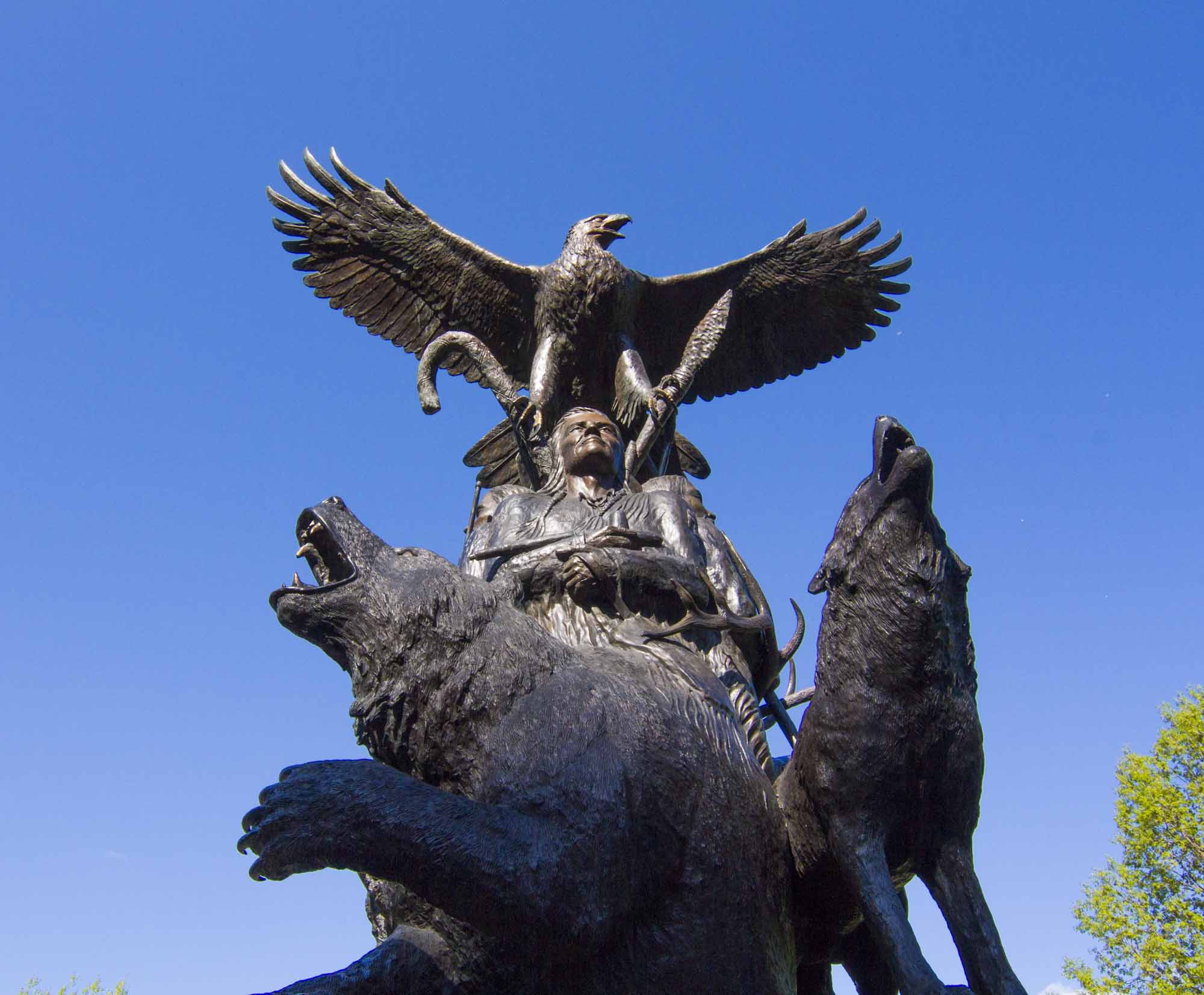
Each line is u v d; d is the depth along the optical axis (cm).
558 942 383
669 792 420
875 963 475
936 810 433
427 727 421
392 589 436
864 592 440
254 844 374
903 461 440
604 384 802
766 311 857
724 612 567
